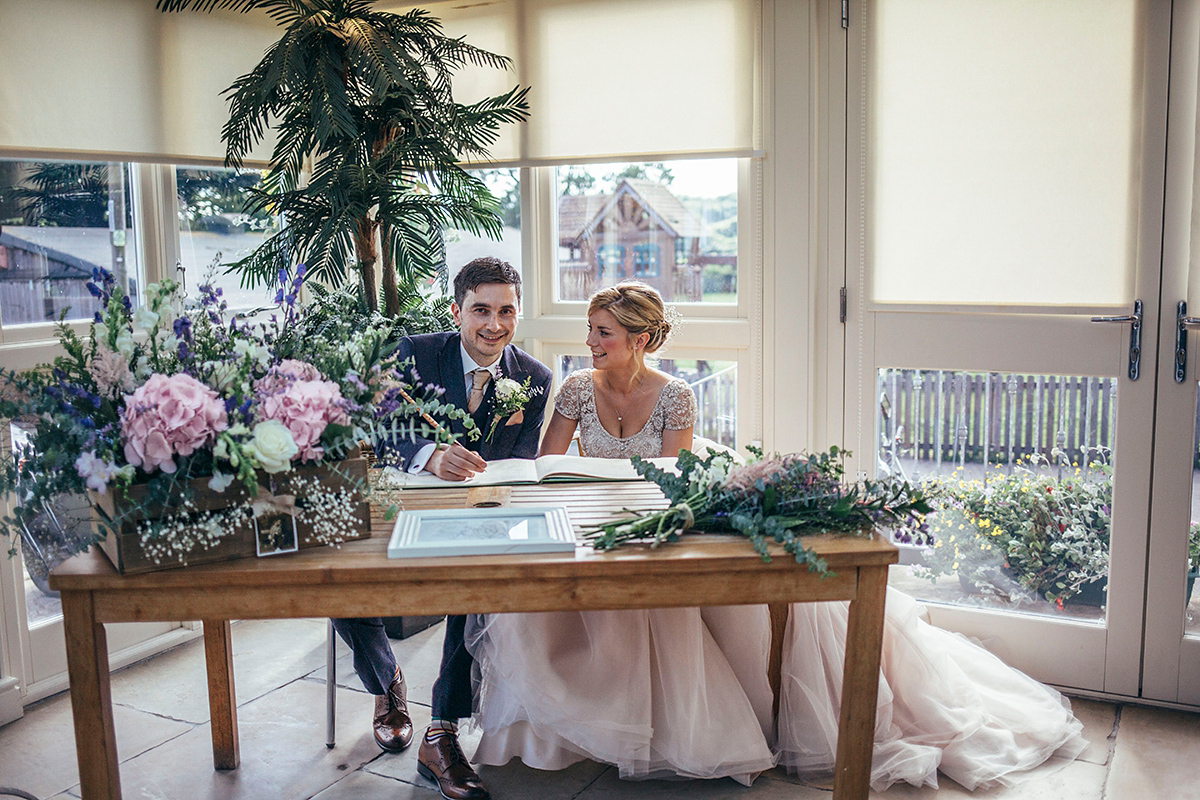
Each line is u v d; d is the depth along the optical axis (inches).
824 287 128.0
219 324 78.0
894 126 121.6
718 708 96.4
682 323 138.2
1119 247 112.2
